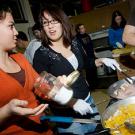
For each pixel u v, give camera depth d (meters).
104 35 5.61
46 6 1.47
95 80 4.45
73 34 1.62
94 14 5.79
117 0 5.94
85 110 1.25
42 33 1.51
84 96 1.57
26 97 1.03
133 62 2.12
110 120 1.15
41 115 1.09
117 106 1.25
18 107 0.82
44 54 1.47
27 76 1.08
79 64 1.60
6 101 0.95
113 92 1.41
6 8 0.98
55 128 1.41
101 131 1.04
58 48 1.56
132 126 1.03
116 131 1.03
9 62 1.07
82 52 1.68
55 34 1.51
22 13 6.03
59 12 1.50
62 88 1.03
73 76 1.08
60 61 1.49
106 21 5.73
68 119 1.02
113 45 4.89
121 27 4.80
